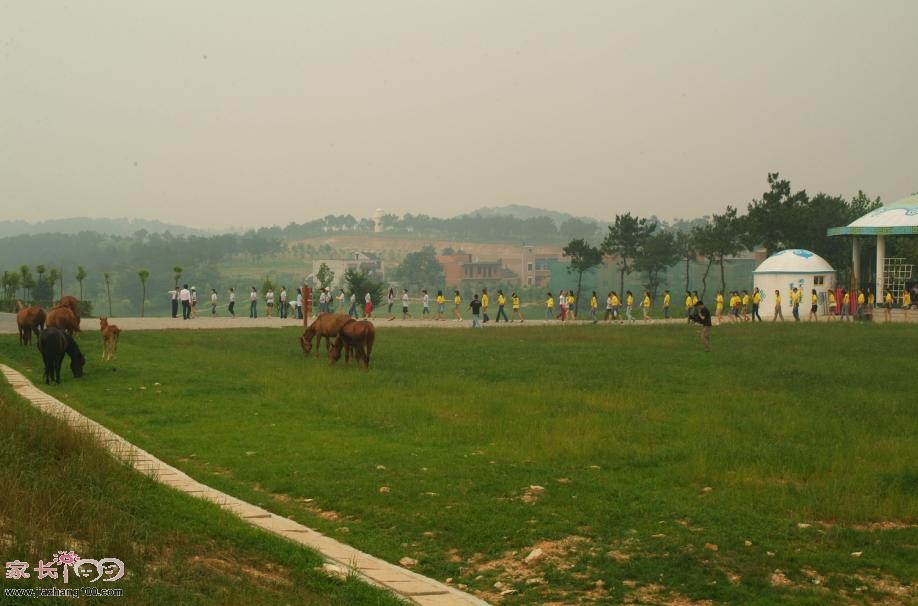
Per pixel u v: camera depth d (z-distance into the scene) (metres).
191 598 8.69
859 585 10.45
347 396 23.66
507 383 26.72
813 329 50.34
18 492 10.34
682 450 17.30
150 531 10.35
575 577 10.76
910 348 38.53
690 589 10.36
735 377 28.39
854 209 92.19
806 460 16.31
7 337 36.88
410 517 13.08
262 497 14.04
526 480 15.03
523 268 188.38
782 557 11.23
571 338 43.75
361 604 9.44
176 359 31.73
